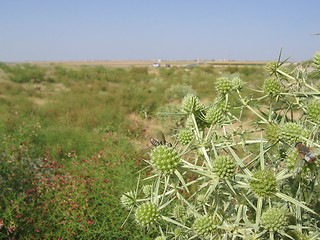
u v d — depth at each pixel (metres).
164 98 21.38
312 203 2.53
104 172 7.15
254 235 2.22
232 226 2.32
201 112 2.94
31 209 5.81
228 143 2.66
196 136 2.63
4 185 6.20
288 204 2.50
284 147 2.64
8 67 35.50
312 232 2.41
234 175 2.30
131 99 20.75
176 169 2.40
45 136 11.07
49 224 5.73
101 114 15.76
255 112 2.96
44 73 35.22
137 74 38.25
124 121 14.55
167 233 2.87
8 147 8.48
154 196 2.55
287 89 3.02
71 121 15.19
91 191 6.40
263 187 2.22
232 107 3.04
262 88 3.11
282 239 2.33
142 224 2.50
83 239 5.66
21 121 12.78
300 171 2.30
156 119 15.15
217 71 41.19
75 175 7.07
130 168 7.61
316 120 2.57
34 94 24.31
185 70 43.03
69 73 35.19
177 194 2.47
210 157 2.65
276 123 2.87
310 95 2.83
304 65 3.03
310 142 2.31
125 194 2.73
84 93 24.23
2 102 19.52
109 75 35.38
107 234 5.56
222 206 2.63
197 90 26.16
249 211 2.65
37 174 7.29
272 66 3.07
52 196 6.21
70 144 10.20
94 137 11.02
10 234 5.59
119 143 9.65
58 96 22.36
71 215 5.89
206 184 2.38
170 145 2.69
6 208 5.67
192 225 2.52
